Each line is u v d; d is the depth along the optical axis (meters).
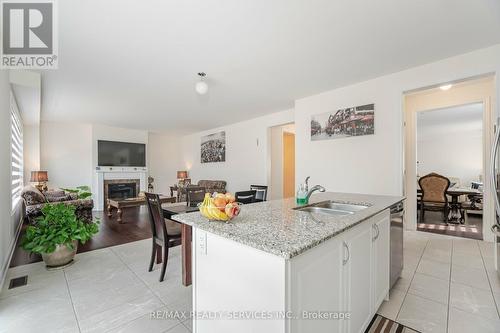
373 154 3.45
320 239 1.03
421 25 2.19
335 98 3.87
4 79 2.59
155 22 2.11
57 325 1.64
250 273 1.04
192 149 8.40
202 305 1.30
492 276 2.29
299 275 0.96
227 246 1.15
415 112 4.07
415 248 3.08
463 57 2.72
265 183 5.72
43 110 5.03
